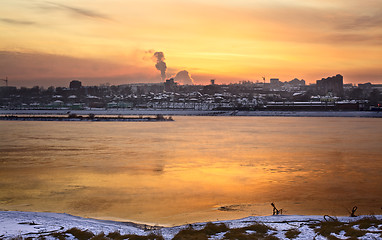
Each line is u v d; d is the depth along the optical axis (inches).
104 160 3280.0
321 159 3324.3
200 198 1972.2
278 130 6643.7
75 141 4869.6
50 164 3063.5
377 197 1979.6
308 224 1213.7
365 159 3316.9
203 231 1143.0
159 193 2079.2
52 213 1549.0
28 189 2170.3
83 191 2127.2
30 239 1069.8
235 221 1344.7
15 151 3865.7
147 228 1333.7
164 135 5757.9
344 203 1854.1
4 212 1530.5
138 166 2977.4
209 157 3472.0
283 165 3021.7
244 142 4749.0
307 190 2142.0
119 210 1736.0
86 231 1160.8
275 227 1181.1
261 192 2098.9
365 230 1039.0
